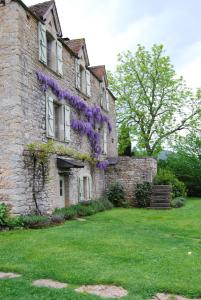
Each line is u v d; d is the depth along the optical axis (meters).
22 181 10.16
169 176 21.48
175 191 21.12
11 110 10.02
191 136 27.12
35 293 4.49
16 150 9.95
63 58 13.88
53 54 13.03
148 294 4.45
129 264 5.79
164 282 4.81
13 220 9.58
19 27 10.38
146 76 27.55
